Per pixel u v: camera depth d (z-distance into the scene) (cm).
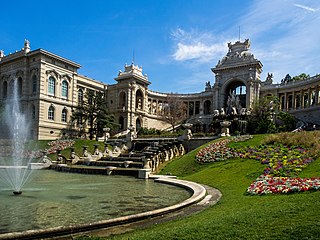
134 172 2847
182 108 8838
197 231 815
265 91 8000
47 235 859
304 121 6328
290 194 1274
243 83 7950
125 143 5184
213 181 2033
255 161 2364
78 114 6719
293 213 919
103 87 8575
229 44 8306
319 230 745
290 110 7506
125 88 8206
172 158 3672
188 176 2531
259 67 7712
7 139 6297
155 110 9456
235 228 823
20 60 6938
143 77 8625
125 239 798
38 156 4884
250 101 7375
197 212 1171
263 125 4941
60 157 4022
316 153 2138
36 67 6700
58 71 7062
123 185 2125
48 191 1798
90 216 1140
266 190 1372
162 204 1391
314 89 7256
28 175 2942
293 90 7569
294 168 1883
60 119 7069
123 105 8444
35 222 1046
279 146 2642
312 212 905
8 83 7200
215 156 2866
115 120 8212
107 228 966
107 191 1812
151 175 2752
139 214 1073
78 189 1900
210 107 9294
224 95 7988
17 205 1345
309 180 1408
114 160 3800
